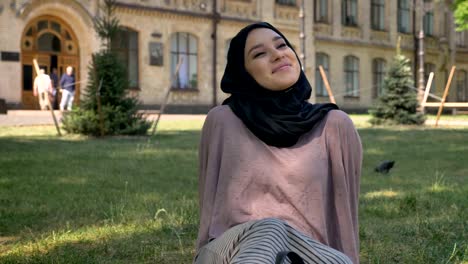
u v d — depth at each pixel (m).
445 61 46.12
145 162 10.14
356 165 2.41
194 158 10.80
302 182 2.28
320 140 2.35
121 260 4.12
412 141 15.05
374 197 6.77
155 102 29.97
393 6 42.50
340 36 38.84
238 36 2.43
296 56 2.41
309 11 36.50
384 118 22.20
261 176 2.30
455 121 23.86
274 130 2.28
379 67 41.78
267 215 2.27
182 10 30.77
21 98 25.56
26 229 5.10
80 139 14.72
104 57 15.60
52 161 10.07
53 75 25.73
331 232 2.38
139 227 5.09
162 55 30.08
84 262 4.03
